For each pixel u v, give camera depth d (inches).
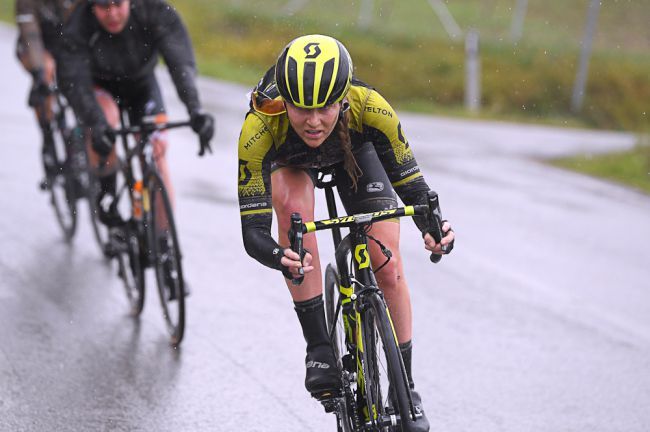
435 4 3841.0
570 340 679.7
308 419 526.6
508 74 2792.8
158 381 571.8
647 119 2657.5
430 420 534.0
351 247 424.5
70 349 619.5
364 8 3430.1
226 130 1454.2
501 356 640.4
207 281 767.7
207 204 1011.3
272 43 2765.7
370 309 410.9
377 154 442.3
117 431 501.0
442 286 796.6
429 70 2721.5
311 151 428.1
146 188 650.8
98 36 660.1
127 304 722.2
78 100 652.1
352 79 428.8
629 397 578.9
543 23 3713.1
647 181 1413.6
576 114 2618.1
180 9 3112.7
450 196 1163.3
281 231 457.1
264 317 692.7
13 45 2210.9
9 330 644.1
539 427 529.0
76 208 862.5
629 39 3567.9
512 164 1456.7
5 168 1115.3
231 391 561.3
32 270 783.1
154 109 682.2
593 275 857.5
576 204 1182.3
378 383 408.5
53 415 516.1
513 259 896.9
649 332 708.7
